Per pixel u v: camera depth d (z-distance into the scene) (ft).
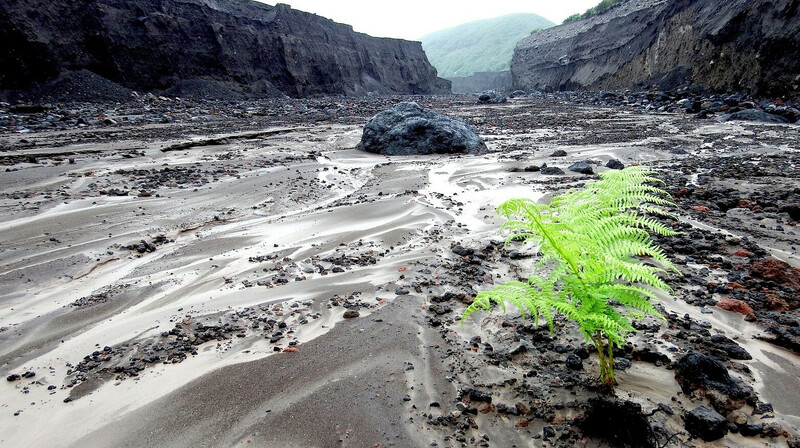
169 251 19.71
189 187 30.37
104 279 16.83
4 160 36.78
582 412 8.89
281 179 33.17
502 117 86.99
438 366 10.69
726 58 96.58
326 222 23.45
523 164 38.68
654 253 9.45
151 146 46.03
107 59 109.70
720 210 24.03
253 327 12.87
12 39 92.68
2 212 24.00
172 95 118.11
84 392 10.13
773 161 37.22
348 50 208.03
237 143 50.60
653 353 10.56
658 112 85.87
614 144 48.98
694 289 14.43
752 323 12.34
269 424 8.83
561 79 196.34
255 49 152.15
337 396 9.62
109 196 27.78
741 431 8.32
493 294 8.79
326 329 12.65
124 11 116.26
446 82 287.07
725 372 9.37
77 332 12.99
